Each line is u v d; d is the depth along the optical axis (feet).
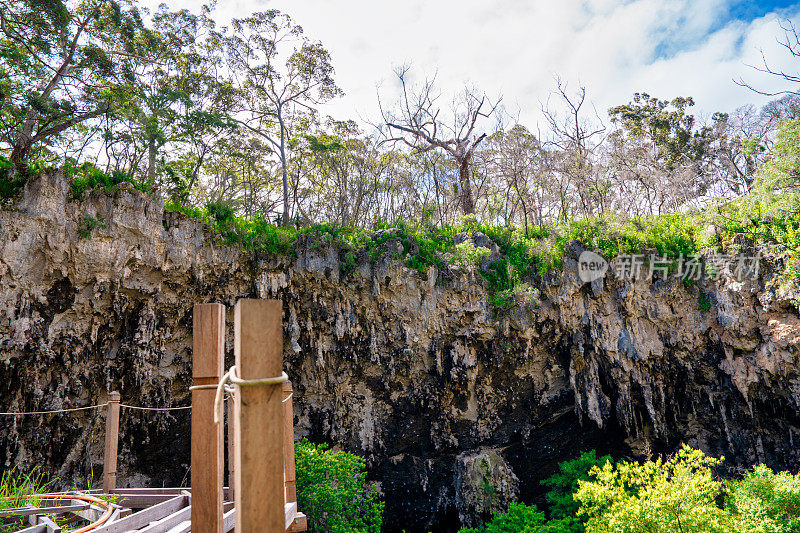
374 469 86.84
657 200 128.36
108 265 66.28
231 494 29.50
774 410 83.82
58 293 64.23
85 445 66.33
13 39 87.30
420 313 85.20
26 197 62.08
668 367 90.12
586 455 81.82
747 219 85.15
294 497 21.93
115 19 96.73
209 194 126.41
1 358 59.57
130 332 69.67
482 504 86.02
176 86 116.06
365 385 86.22
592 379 90.68
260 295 77.25
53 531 20.53
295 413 82.79
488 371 90.33
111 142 91.25
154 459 72.49
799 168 83.87
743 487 62.85
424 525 88.02
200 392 12.42
